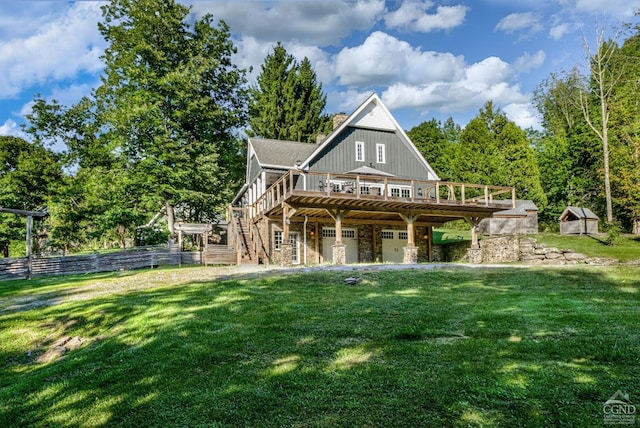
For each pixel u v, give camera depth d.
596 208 33.41
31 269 18.42
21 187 31.91
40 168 32.34
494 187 21.27
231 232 24.67
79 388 5.34
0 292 13.12
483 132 35.50
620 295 9.34
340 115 28.39
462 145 36.34
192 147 27.84
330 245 23.58
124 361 6.15
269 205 21.36
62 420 4.51
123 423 4.30
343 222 23.33
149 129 26.44
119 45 26.44
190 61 27.02
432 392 4.42
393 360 5.40
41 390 5.43
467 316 7.54
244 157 38.56
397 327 6.90
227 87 30.61
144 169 25.52
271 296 10.01
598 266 14.88
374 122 24.78
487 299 9.20
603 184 31.30
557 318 7.17
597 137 32.78
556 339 5.95
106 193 25.94
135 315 8.66
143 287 12.39
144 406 4.63
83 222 30.56
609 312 7.57
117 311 9.05
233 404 4.47
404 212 20.25
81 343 7.70
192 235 32.31
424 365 5.16
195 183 28.09
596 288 10.44
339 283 11.73
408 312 8.00
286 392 4.66
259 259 23.06
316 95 41.31
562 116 41.34
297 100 40.22
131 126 25.45
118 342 7.12
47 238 33.84
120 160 26.25
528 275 12.75
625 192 26.72
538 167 36.91
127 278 14.96
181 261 23.23
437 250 27.11
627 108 29.20
